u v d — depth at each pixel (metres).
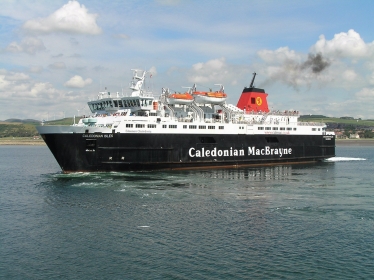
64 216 38.94
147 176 61.97
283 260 28.09
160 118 68.31
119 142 63.44
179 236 32.75
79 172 63.44
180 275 25.88
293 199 46.22
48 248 30.61
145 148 65.69
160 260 28.12
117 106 72.44
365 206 42.66
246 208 41.66
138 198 46.16
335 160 103.88
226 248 30.20
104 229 34.72
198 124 71.44
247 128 77.88
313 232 33.75
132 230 34.34
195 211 40.34
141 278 25.53
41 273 26.47
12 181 64.62
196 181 58.25
